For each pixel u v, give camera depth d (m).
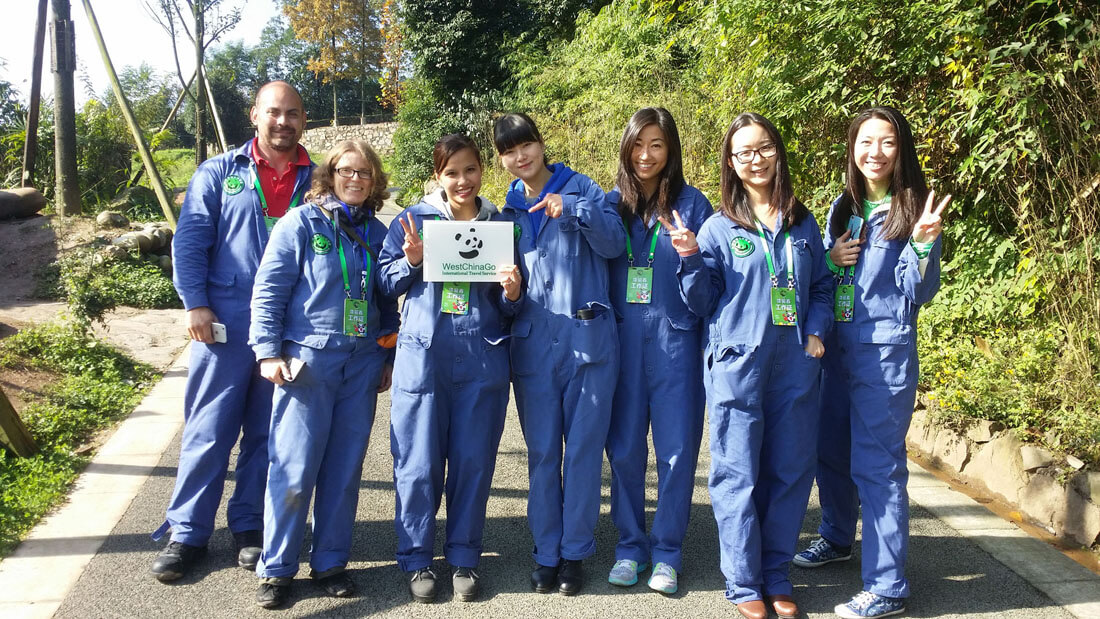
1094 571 3.61
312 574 3.45
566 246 3.36
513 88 22.92
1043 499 4.05
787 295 3.23
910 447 5.09
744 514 3.25
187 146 50.12
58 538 3.85
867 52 5.73
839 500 3.62
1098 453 3.96
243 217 3.62
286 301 3.35
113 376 6.38
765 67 6.42
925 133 5.49
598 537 3.98
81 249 9.48
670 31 11.96
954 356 5.14
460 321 3.36
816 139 6.54
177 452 4.97
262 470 3.74
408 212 3.47
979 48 4.89
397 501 3.44
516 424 5.66
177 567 3.46
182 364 6.96
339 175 3.44
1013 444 4.29
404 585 3.48
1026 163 4.85
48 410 5.42
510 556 3.77
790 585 3.36
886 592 3.20
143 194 13.77
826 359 3.52
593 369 3.36
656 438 3.47
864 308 3.27
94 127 13.92
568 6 21.72
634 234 3.48
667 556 3.49
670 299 3.44
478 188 3.42
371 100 62.25
